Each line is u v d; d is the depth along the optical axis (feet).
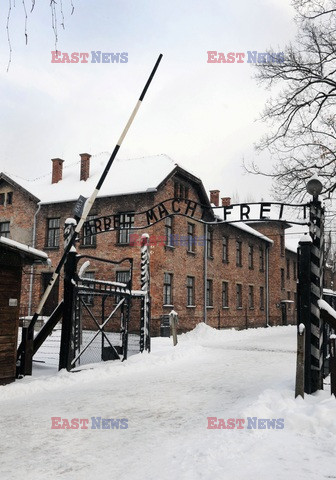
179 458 15.17
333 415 18.97
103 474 13.97
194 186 90.94
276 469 13.94
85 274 82.28
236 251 112.06
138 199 79.20
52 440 17.71
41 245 87.66
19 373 31.12
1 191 94.27
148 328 46.47
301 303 26.27
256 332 95.25
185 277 86.63
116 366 36.55
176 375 34.91
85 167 91.35
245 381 31.68
